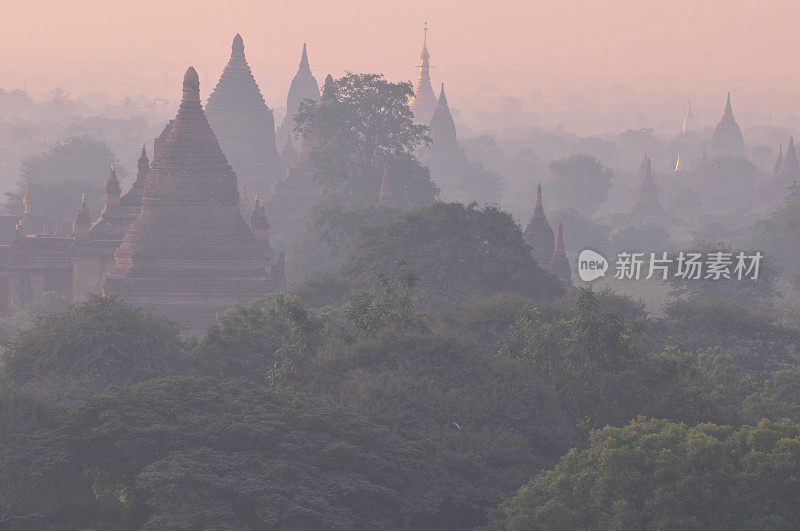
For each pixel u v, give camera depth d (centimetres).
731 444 4403
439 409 5428
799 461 4191
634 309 9131
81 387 6334
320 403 5212
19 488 4612
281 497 4172
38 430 4931
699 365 7519
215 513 4097
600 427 5553
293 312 6147
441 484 4800
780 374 7369
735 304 9419
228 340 7081
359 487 4412
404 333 6206
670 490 4125
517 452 5153
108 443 4788
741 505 4112
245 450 4688
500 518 4600
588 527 4272
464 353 6009
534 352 5997
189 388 5312
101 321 6850
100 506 4616
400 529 4638
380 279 6681
